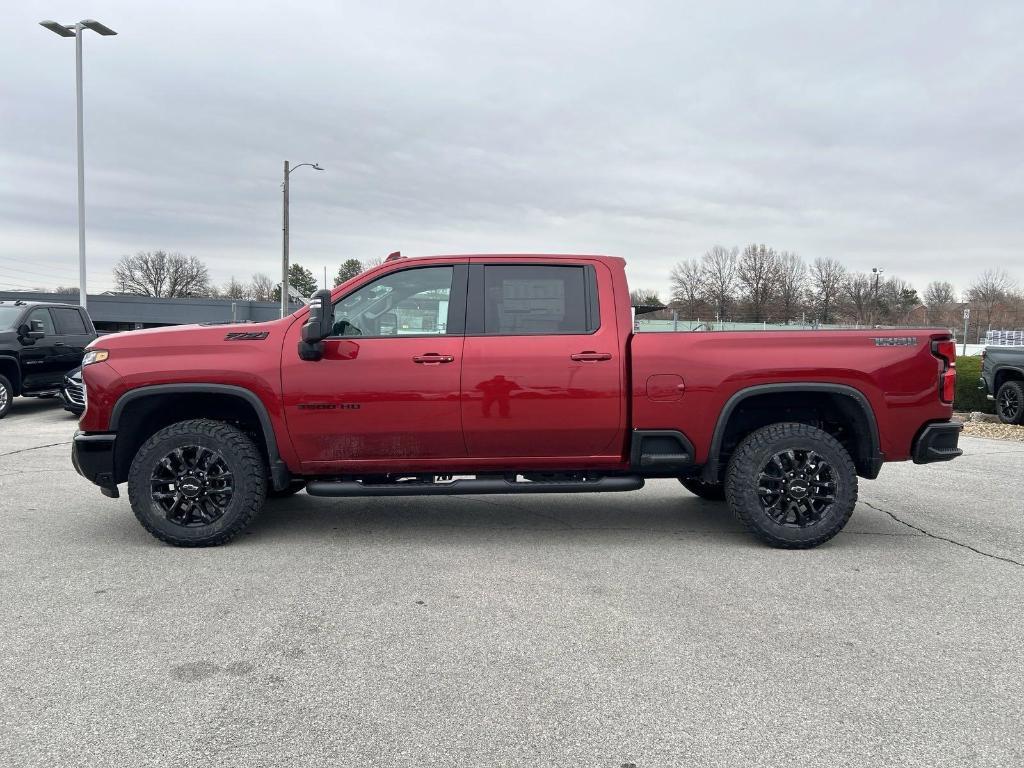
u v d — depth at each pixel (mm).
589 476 4953
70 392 10242
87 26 19047
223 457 4621
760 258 76250
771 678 2965
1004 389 12031
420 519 5590
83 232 19656
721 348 4715
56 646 3227
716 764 2365
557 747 2463
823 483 4695
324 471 4781
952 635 3398
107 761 2357
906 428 4754
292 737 2512
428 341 4691
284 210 28188
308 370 4629
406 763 2365
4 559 4480
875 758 2402
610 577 4215
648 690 2861
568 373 4684
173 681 2908
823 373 4680
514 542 4945
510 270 4852
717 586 4062
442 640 3322
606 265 4887
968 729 2580
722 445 5059
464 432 4691
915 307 79750
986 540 5020
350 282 4805
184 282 97750
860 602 3818
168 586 4012
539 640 3328
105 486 4695
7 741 2471
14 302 12445
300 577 4180
